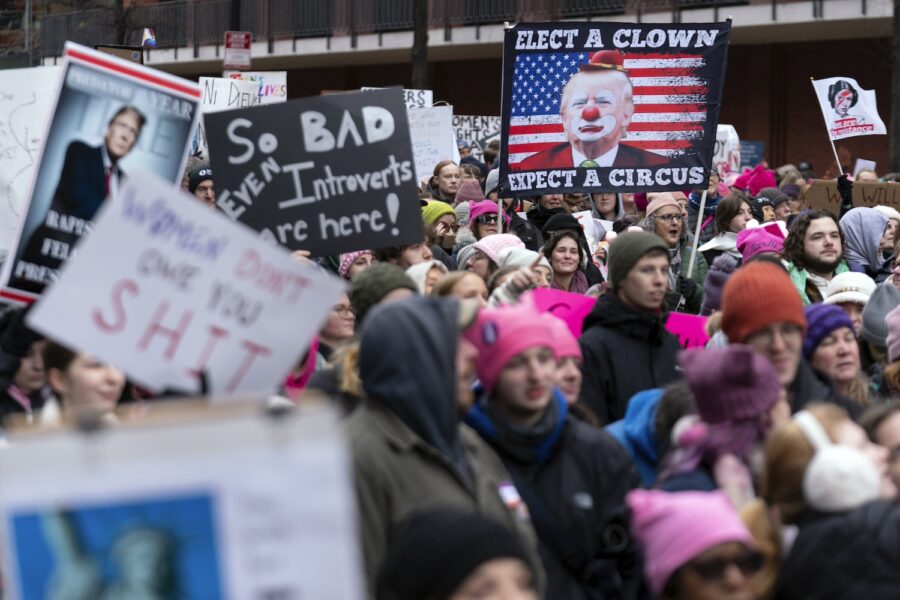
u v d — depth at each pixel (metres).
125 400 5.88
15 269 6.17
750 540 4.14
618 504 5.20
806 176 25.78
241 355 3.72
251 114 7.36
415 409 4.63
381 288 6.47
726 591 4.11
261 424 2.57
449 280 6.77
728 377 4.84
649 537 4.23
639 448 5.73
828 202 16.36
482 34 39.09
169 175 6.41
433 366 4.66
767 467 4.51
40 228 6.21
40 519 2.49
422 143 18.27
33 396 5.95
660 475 5.11
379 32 41.41
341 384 5.70
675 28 10.59
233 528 2.55
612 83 10.60
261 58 45.28
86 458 2.51
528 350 5.10
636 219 13.97
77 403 5.08
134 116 6.34
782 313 5.96
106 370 5.07
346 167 7.41
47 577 2.50
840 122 18.34
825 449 4.38
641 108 10.66
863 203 15.95
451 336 4.72
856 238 12.26
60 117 6.25
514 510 4.83
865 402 6.86
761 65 37.12
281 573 2.57
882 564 4.15
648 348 7.29
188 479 2.54
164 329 3.63
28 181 7.70
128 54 15.41
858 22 32.12
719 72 10.64
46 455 2.50
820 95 18.44
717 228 12.38
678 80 10.64
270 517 2.57
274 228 7.36
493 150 20.25
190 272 3.64
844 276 8.94
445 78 44.66
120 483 2.52
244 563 2.56
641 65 10.63
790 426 4.48
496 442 5.20
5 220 7.71
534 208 13.48
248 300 3.71
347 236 7.39
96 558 2.51
